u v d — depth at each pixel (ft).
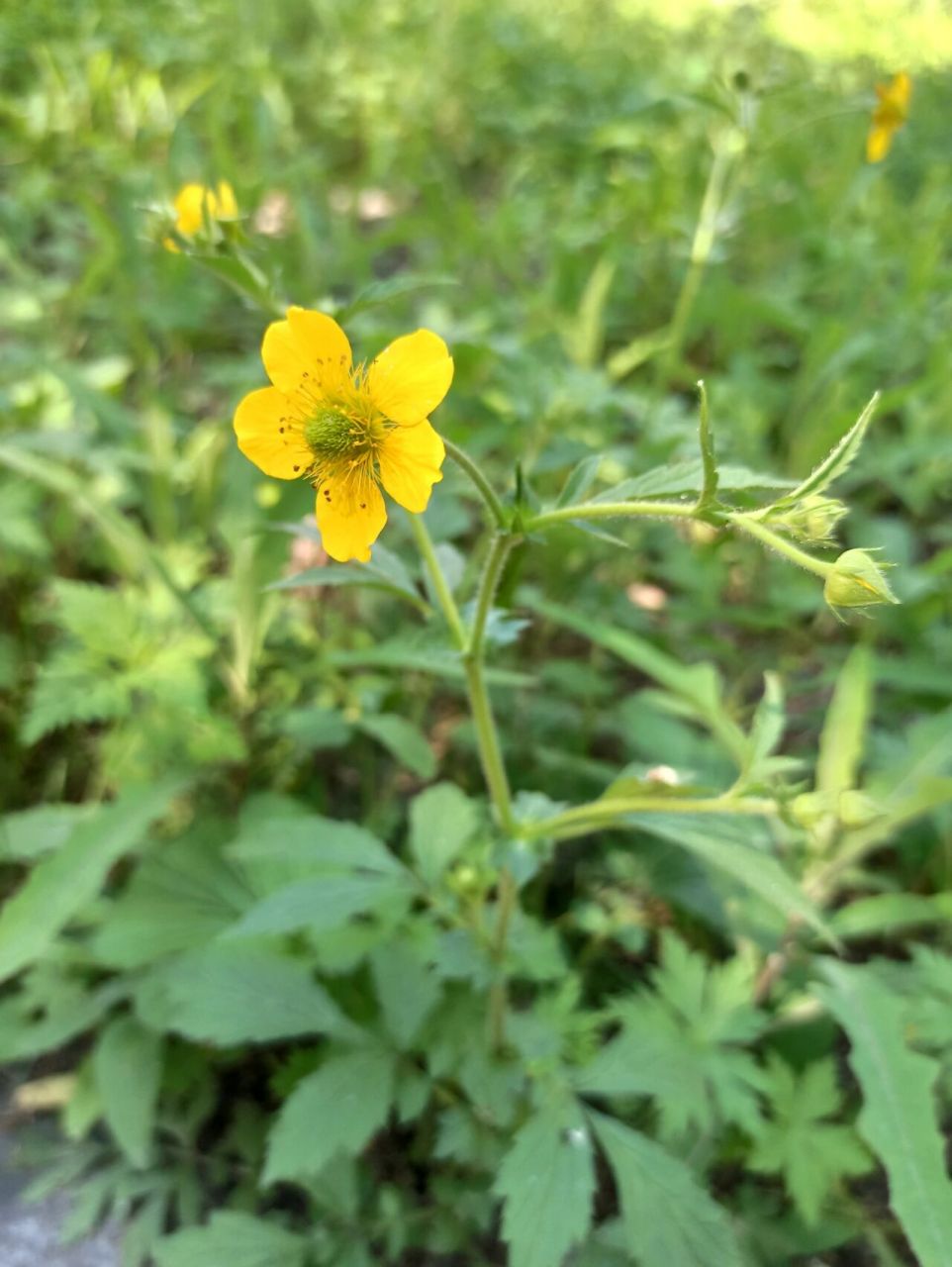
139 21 1.05
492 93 1.31
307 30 1.42
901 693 0.57
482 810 0.47
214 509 0.60
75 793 0.53
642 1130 0.40
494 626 0.33
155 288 0.72
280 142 0.99
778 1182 0.40
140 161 0.84
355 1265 0.36
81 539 0.61
